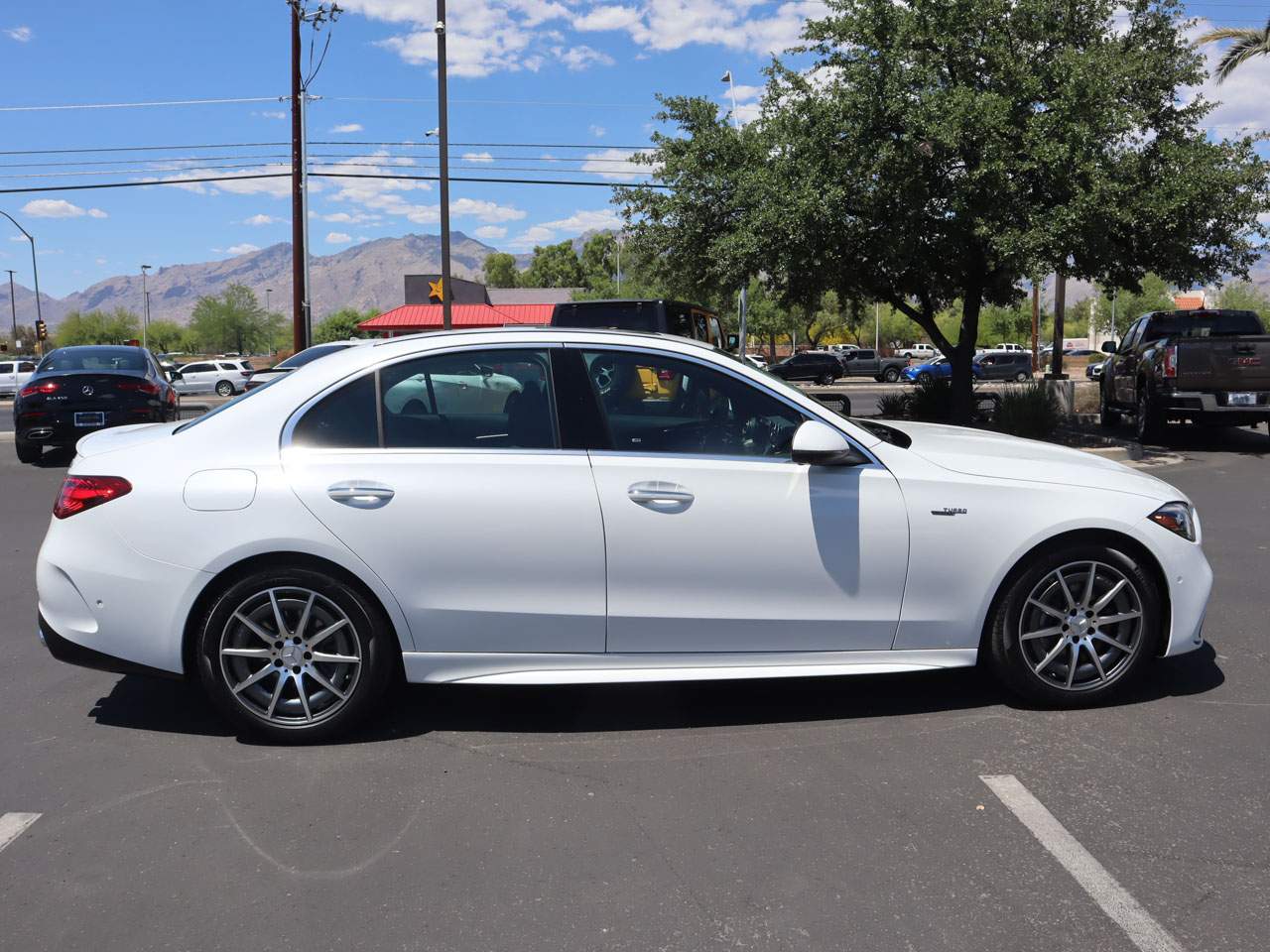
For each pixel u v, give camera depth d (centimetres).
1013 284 1733
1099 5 1496
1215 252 1564
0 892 302
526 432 413
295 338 2873
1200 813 344
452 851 324
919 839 329
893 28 1473
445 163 2047
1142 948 269
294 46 2728
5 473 1280
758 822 341
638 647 414
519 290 7100
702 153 2019
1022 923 281
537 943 274
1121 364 1641
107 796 366
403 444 411
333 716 409
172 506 399
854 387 4294
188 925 284
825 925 281
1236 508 965
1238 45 2284
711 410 424
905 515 416
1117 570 429
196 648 408
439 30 1995
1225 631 559
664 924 282
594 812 350
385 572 401
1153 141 1553
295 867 315
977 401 1789
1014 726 423
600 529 404
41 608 415
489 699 464
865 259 1639
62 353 1366
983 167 1365
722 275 1947
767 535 410
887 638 423
